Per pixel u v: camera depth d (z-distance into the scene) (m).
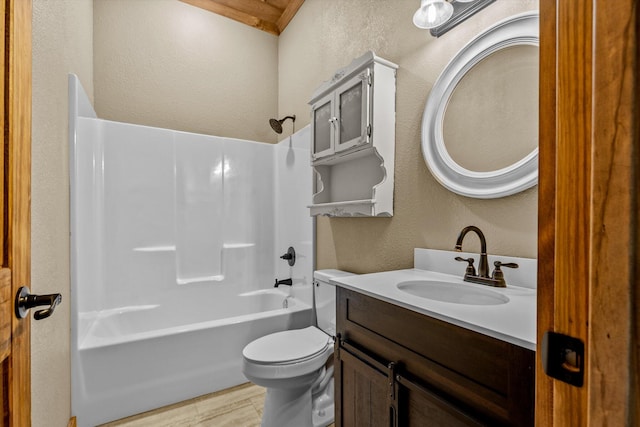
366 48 1.78
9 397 0.55
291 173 2.54
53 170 1.25
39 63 1.06
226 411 1.64
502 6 1.09
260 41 2.98
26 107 0.63
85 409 1.50
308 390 1.47
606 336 0.26
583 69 0.29
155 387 1.65
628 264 0.25
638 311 0.24
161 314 2.30
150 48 2.50
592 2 0.28
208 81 2.73
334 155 1.72
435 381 0.79
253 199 2.75
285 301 2.34
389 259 1.57
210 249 2.54
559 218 0.32
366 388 1.01
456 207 1.23
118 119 2.37
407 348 0.87
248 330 1.90
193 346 1.75
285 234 2.64
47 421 1.08
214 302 2.51
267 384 1.35
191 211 2.48
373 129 1.46
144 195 2.29
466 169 1.19
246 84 2.90
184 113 2.62
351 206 1.60
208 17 2.74
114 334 2.07
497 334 0.64
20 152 0.60
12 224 0.57
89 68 2.14
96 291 2.08
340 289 1.17
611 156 0.26
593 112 0.27
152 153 2.33
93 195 2.09
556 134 0.32
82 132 2.04
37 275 1.03
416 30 1.44
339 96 1.67
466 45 1.19
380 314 0.97
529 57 1.01
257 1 2.74
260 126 2.97
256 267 2.73
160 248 2.33
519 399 0.61
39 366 1.01
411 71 1.46
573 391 0.30
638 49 0.24
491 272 1.08
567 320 0.31
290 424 1.41
